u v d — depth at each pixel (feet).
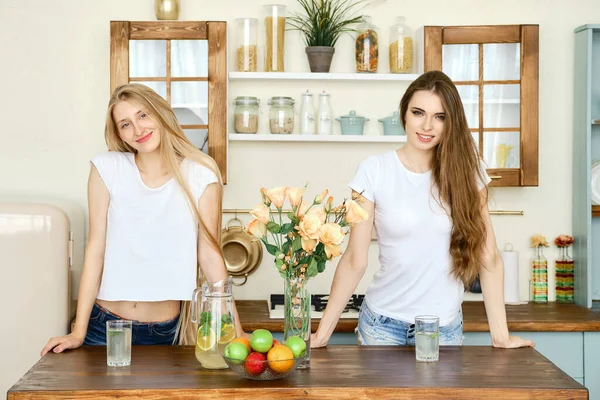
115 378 6.94
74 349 8.23
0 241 10.85
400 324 8.70
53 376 7.02
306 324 7.29
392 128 12.48
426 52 12.19
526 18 13.03
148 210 8.77
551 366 7.47
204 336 7.25
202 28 11.86
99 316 8.91
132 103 8.46
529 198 13.15
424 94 8.27
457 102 8.32
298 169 13.01
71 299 11.69
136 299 8.76
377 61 12.58
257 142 12.94
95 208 8.86
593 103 13.26
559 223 13.16
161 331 9.00
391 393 6.66
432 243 8.50
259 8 12.89
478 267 8.58
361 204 8.39
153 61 11.89
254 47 12.46
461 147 8.34
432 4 12.98
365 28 12.53
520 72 12.19
